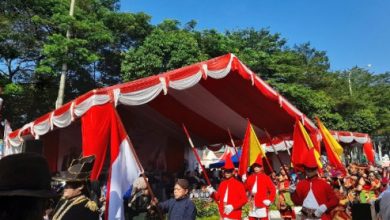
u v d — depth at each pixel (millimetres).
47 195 1798
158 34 24156
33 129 12586
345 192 12547
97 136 8297
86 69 25969
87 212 3582
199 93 12719
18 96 22062
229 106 13305
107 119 8539
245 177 10672
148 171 17312
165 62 23906
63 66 17828
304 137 10992
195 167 23703
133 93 9047
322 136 11820
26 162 1785
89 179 3904
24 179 1748
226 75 10664
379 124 37531
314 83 33531
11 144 15055
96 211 3662
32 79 22844
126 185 6754
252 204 10617
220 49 26953
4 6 20125
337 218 9406
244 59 27891
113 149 6836
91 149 8133
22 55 21875
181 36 23984
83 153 8164
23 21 20609
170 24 26844
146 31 26250
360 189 12594
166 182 17062
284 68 29938
